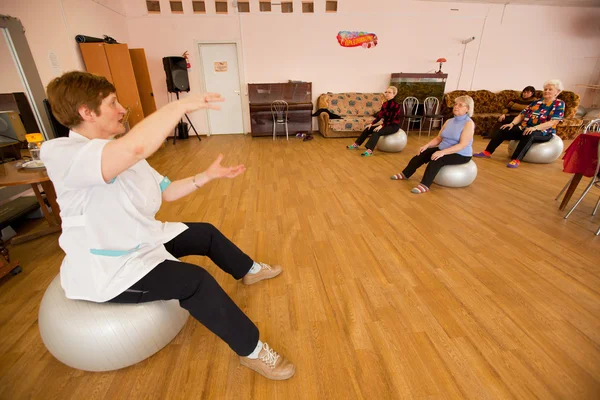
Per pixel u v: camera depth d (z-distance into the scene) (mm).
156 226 1142
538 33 6359
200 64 5895
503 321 1398
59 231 2336
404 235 2184
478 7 6020
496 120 5895
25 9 3158
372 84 6375
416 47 6188
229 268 1493
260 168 3922
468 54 6371
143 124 758
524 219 2420
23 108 3020
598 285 1639
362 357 1229
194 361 1230
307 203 2773
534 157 3938
